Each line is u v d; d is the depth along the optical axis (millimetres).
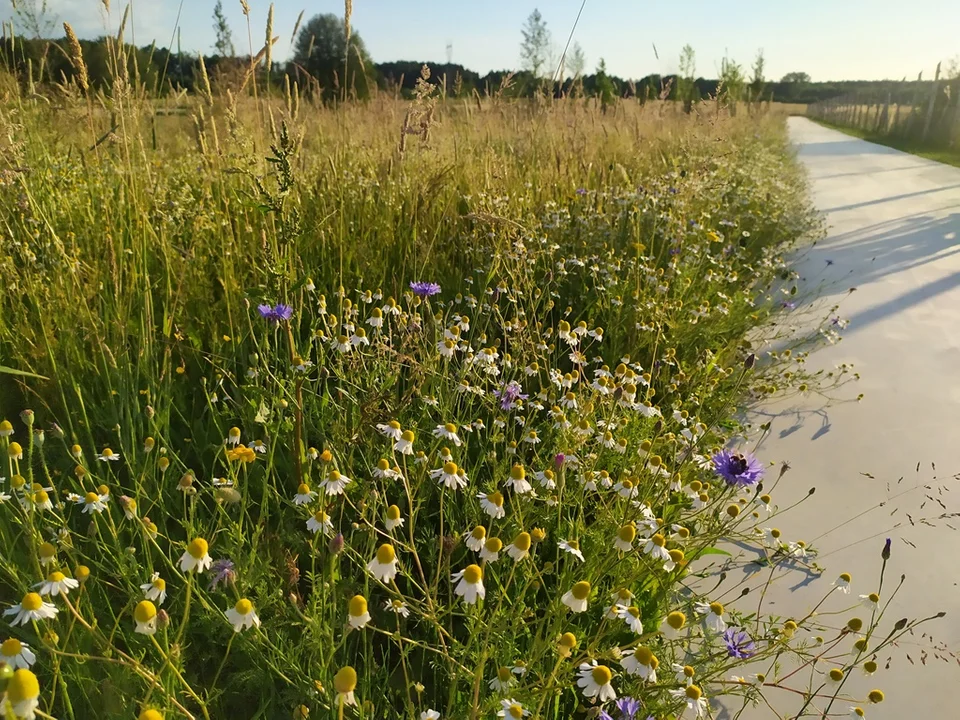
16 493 1749
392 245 4129
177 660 1444
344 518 2168
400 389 2852
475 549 1643
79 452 1995
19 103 4055
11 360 2680
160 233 3318
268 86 3488
